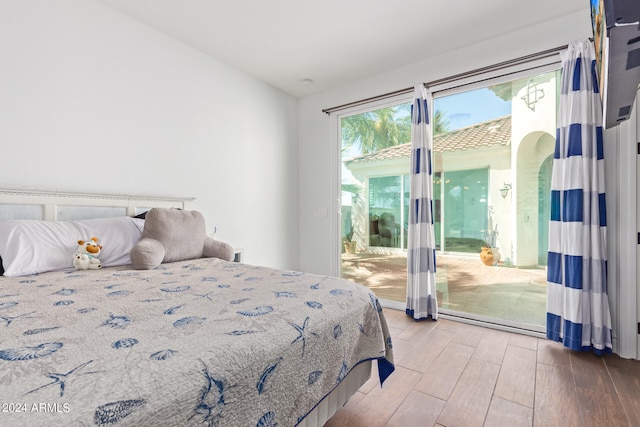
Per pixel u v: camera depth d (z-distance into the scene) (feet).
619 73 3.14
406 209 10.12
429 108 9.28
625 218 6.38
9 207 5.61
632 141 6.30
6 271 4.75
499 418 4.41
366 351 4.32
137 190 7.57
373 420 4.37
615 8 2.09
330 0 6.80
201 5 6.99
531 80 7.95
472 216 8.91
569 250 6.54
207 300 3.65
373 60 9.45
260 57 9.31
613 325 6.54
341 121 11.60
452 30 7.88
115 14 7.16
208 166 9.21
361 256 11.16
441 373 5.71
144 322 2.86
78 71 6.58
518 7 6.96
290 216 12.14
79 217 6.54
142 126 7.68
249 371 2.44
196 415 2.01
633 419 4.37
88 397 1.69
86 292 3.94
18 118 5.81
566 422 4.32
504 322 8.13
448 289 9.30
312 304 3.68
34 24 5.98
